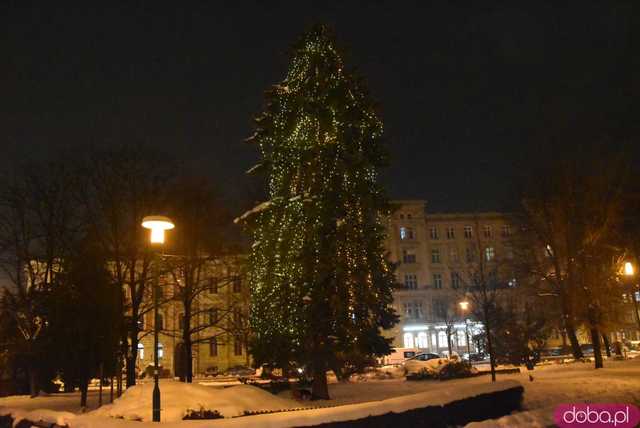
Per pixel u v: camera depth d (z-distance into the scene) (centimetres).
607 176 3700
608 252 3681
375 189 2603
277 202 2586
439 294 8838
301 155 2556
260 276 2578
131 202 3189
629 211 3869
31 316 3697
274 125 2703
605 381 2372
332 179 2512
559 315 4303
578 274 3481
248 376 5722
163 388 1698
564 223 3656
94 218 3159
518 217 4394
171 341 6194
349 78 2655
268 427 1117
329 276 2428
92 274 2891
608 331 3453
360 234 2506
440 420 1401
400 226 9094
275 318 2461
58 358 3516
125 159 3212
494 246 9075
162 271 3123
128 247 3153
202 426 1127
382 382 3341
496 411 1656
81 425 1280
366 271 2473
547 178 3916
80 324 2700
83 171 3194
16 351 3716
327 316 2414
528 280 5059
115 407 1602
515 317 4919
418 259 9019
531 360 4116
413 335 8681
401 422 1297
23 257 3728
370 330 2528
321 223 2445
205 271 3688
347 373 2509
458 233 9238
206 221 3347
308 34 2702
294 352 2422
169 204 3284
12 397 3734
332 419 1183
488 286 5900
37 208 3716
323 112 2572
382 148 2636
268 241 2553
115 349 2827
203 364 6588
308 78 2639
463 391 1570
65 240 3538
